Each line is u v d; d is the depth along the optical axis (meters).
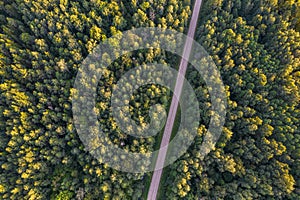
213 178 61.03
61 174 60.94
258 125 60.91
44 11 60.78
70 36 61.62
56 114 61.28
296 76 63.09
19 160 57.12
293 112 61.03
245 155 60.41
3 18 63.72
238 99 63.84
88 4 64.12
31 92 62.84
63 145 61.41
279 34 63.81
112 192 59.75
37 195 57.66
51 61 61.19
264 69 63.12
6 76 60.62
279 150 57.59
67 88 61.81
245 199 55.22
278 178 56.78
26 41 62.56
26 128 58.91
